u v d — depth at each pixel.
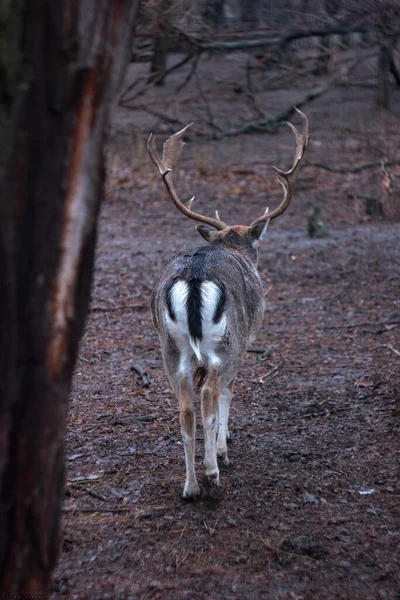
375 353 12.93
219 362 8.04
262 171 26.23
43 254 4.30
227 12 31.67
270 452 9.47
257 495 8.32
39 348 4.35
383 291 16.16
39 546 4.57
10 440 4.33
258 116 31.75
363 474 8.84
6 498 4.37
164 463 9.14
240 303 8.57
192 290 7.86
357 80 31.89
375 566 6.95
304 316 14.91
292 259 18.16
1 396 4.25
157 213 22.09
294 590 6.57
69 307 4.46
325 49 27.62
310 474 8.86
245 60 37.81
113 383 11.78
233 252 9.45
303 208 22.50
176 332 7.91
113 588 6.55
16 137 4.12
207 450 8.04
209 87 35.75
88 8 4.25
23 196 4.19
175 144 10.43
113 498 8.26
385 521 7.77
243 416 10.64
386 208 21.88
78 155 4.35
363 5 22.80
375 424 10.20
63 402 4.58
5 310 4.19
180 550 7.21
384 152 25.89
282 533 7.51
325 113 31.62
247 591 6.55
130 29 4.60
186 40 25.81
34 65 4.14
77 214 4.39
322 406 10.88
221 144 29.80
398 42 28.09
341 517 7.84
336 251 18.69
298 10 25.55
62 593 6.46
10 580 4.47
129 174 25.83
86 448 9.52
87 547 7.26
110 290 16.16
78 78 4.27
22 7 4.07
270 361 12.77
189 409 8.00
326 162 26.61
